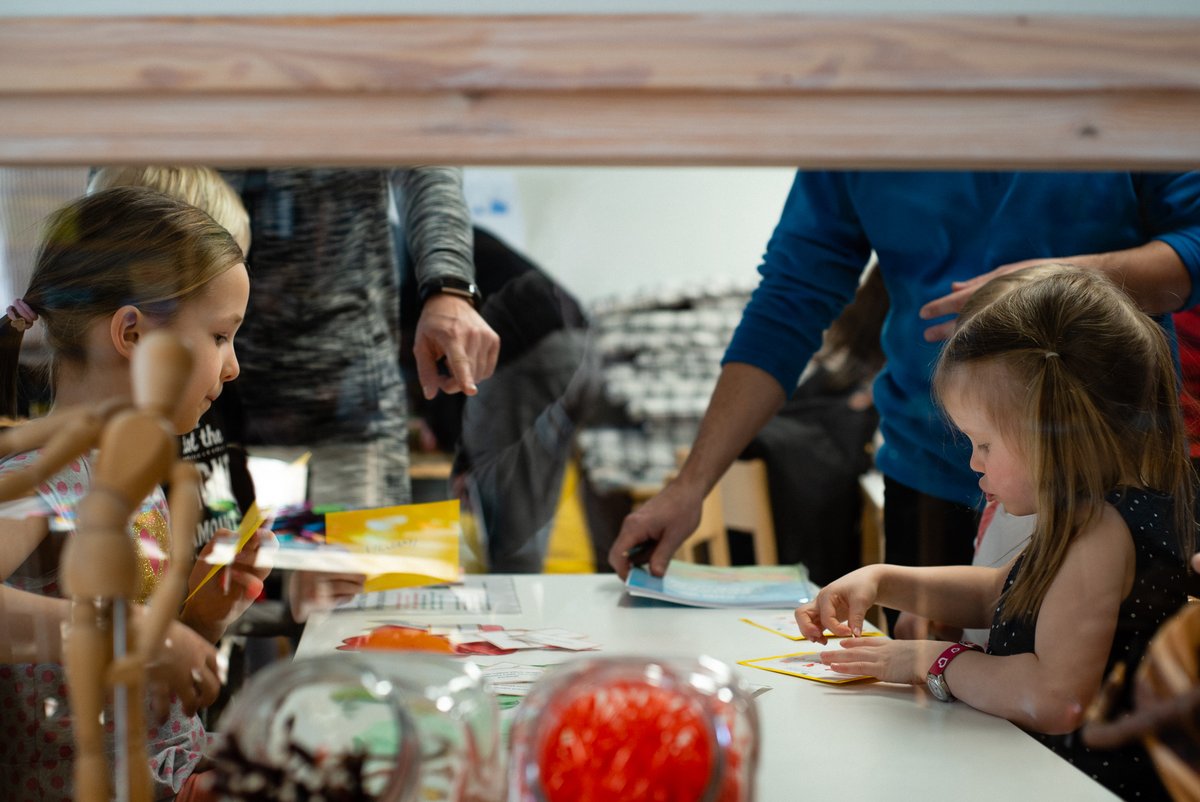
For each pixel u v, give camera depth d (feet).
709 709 1.74
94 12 1.82
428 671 1.86
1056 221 2.93
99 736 1.73
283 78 1.82
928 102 1.86
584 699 1.76
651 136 1.87
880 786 2.13
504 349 3.40
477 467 3.49
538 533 3.58
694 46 1.83
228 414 2.96
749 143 1.87
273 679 1.82
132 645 1.76
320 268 2.89
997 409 2.85
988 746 2.34
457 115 1.86
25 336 2.34
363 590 3.09
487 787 1.77
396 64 1.83
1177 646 2.33
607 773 1.68
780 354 3.55
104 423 1.80
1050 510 2.68
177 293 2.53
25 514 1.88
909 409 3.28
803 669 2.84
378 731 1.72
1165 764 2.21
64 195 2.35
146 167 2.03
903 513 3.29
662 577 3.69
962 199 2.94
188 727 2.10
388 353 3.20
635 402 3.70
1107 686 2.38
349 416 3.15
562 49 1.83
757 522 3.68
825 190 2.93
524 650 2.83
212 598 2.41
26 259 2.35
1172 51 1.82
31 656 1.97
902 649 2.76
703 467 3.71
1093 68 1.82
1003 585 2.78
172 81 1.81
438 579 3.24
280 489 3.06
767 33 1.83
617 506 3.74
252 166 1.99
